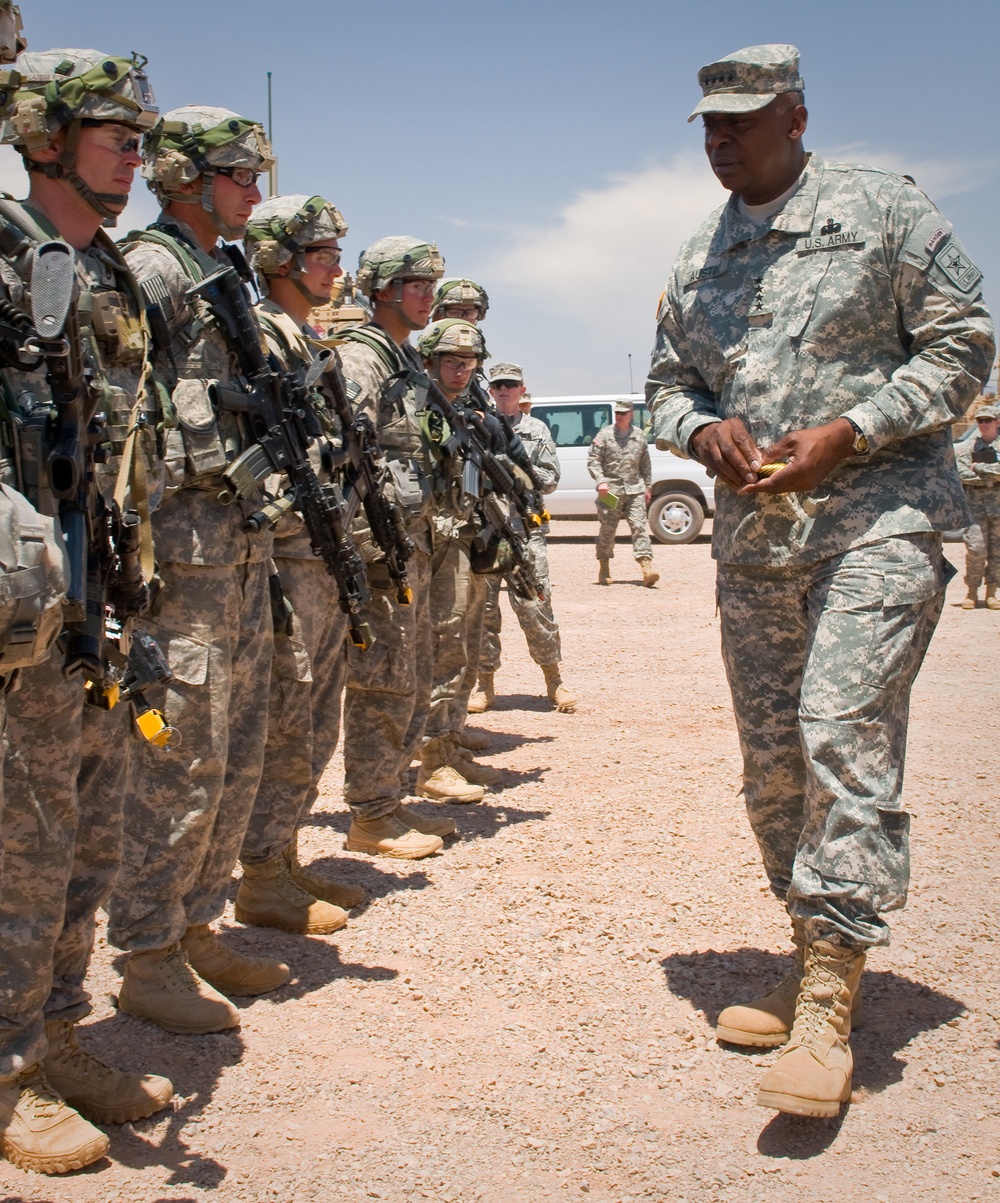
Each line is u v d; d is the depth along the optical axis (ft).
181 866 10.56
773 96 10.02
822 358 10.18
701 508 61.87
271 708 12.89
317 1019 11.03
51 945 8.56
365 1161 8.72
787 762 10.69
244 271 11.39
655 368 11.53
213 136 10.76
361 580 12.48
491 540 18.37
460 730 18.89
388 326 16.08
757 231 10.50
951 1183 8.53
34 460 7.90
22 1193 8.24
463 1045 10.53
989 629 36.29
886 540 9.84
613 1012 11.18
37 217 8.59
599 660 31.65
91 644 8.17
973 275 9.95
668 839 16.31
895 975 11.89
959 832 16.38
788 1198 8.34
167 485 9.87
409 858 15.58
